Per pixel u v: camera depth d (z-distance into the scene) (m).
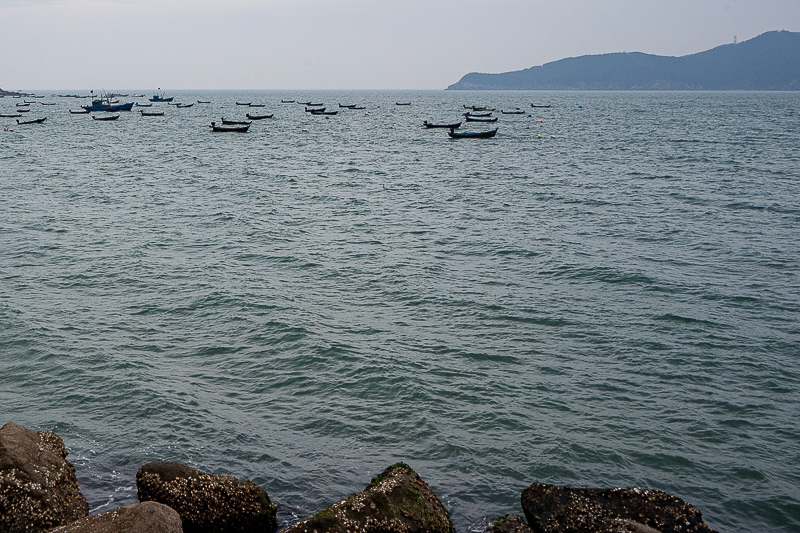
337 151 87.25
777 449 16.56
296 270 30.86
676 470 15.67
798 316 25.19
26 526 12.16
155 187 54.56
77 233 37.25
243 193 52.03
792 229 38.78
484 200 49.12
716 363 21.17
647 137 102.88
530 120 157.25
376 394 19.02
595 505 13.15
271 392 19.17
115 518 11.22
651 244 35.50
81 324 23.80
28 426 17.00
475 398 18.83
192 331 23.45
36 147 88.06
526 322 24.52
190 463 15.60
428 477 15.29
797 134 105.31
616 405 18.55
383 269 31.08
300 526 11.77
